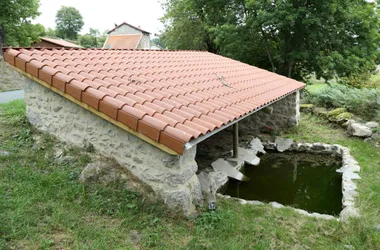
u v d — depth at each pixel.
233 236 3.76
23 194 3.84
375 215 4.63
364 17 12.95
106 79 4.76
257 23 13.73
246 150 8.12
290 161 8.20
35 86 5.23
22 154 4.75
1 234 3.08
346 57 13.49
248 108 5.43
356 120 10.28
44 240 3.10
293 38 14.06
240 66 10.35
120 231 3.51
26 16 23.61
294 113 9.93
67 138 4.97
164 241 3.46
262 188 6.62
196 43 21.62
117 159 4.41
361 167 6.86
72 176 4.38
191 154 4.12
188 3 18.19
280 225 4.22
